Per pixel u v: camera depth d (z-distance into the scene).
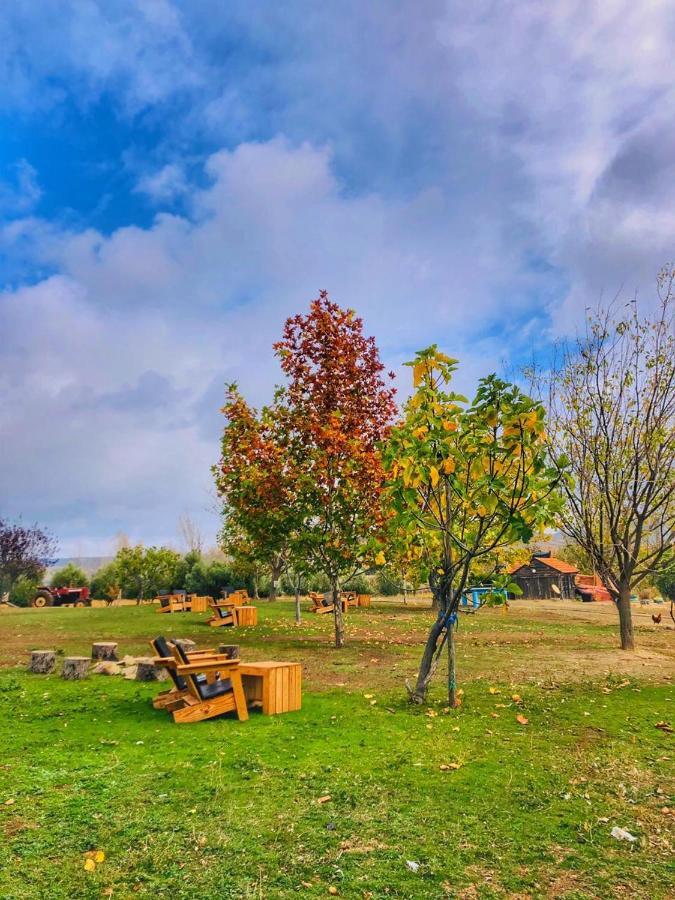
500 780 5.41
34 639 16.16
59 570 39.66
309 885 3.63
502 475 7.60
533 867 3.90
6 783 5.27
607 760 5.98
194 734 6.89
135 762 5.86
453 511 8.99
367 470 14.06
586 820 4.60
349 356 15.70
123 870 3.79
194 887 3.59
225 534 25.38
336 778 5.42
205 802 4.86
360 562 14.98
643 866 3.93
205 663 7.57
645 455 14.41
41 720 7.59
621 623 14.50
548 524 7.29
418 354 8.09
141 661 10.45
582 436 15.06
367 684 9.88
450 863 3.93
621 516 15.16
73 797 4.95
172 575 34.47
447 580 8.45
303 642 15.42
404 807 4.80
